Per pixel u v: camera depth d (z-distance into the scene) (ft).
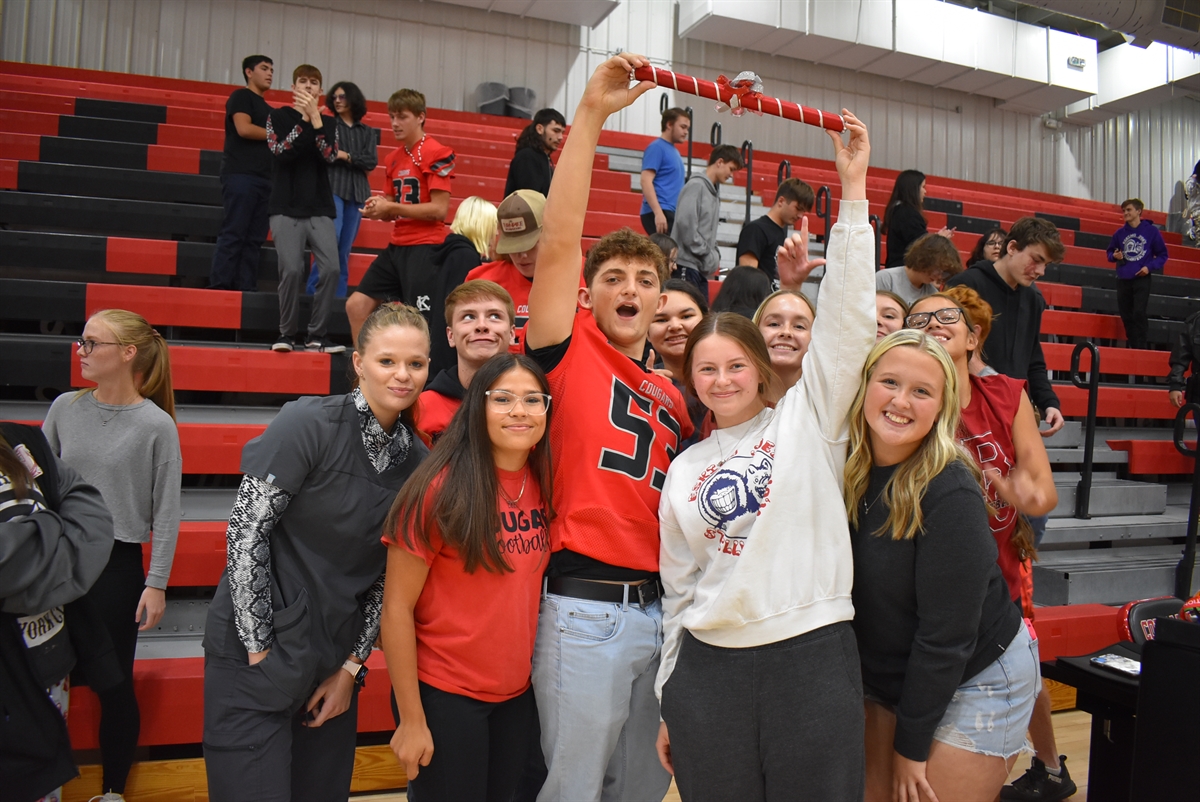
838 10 36.55
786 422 5.32
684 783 5.20
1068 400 17.78
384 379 5.53
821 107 39.55
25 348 11.75
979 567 4.96
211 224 16.99
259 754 5.47
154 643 8.92
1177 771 5.90
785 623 4.97
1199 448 11.71
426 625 5.58
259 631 5.39
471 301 7.23
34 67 26.48
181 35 30.27
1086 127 45.39
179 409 12.09
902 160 41.19
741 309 9.38
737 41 36.99
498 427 5.37
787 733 4.90
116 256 15.17
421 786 5.54
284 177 13.20
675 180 19.67
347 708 6.05
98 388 7.51
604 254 6.28
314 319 13.60
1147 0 34.63
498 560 5.34
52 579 5.65
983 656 5.42
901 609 5.29
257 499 5.43
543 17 34.45
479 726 5.48
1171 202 47.01
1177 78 40.29
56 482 6.05
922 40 38.19
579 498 5.70
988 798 5.43
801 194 14.82
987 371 7.49
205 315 14.01
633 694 5.91
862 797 5.10
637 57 5.47
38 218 16.05
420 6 33.32
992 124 43.27
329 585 5.67
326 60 32.19
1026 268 10.57
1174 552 14.07
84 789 7.68
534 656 5.72
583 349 5.95
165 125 21.58
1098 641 11.23
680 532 5.46
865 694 5.68
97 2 29.12
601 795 6.04
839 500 5.25
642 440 5.89
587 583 5.65
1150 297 25.04
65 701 6.50
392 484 5.87
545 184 15.66
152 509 7.57
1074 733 10.20
